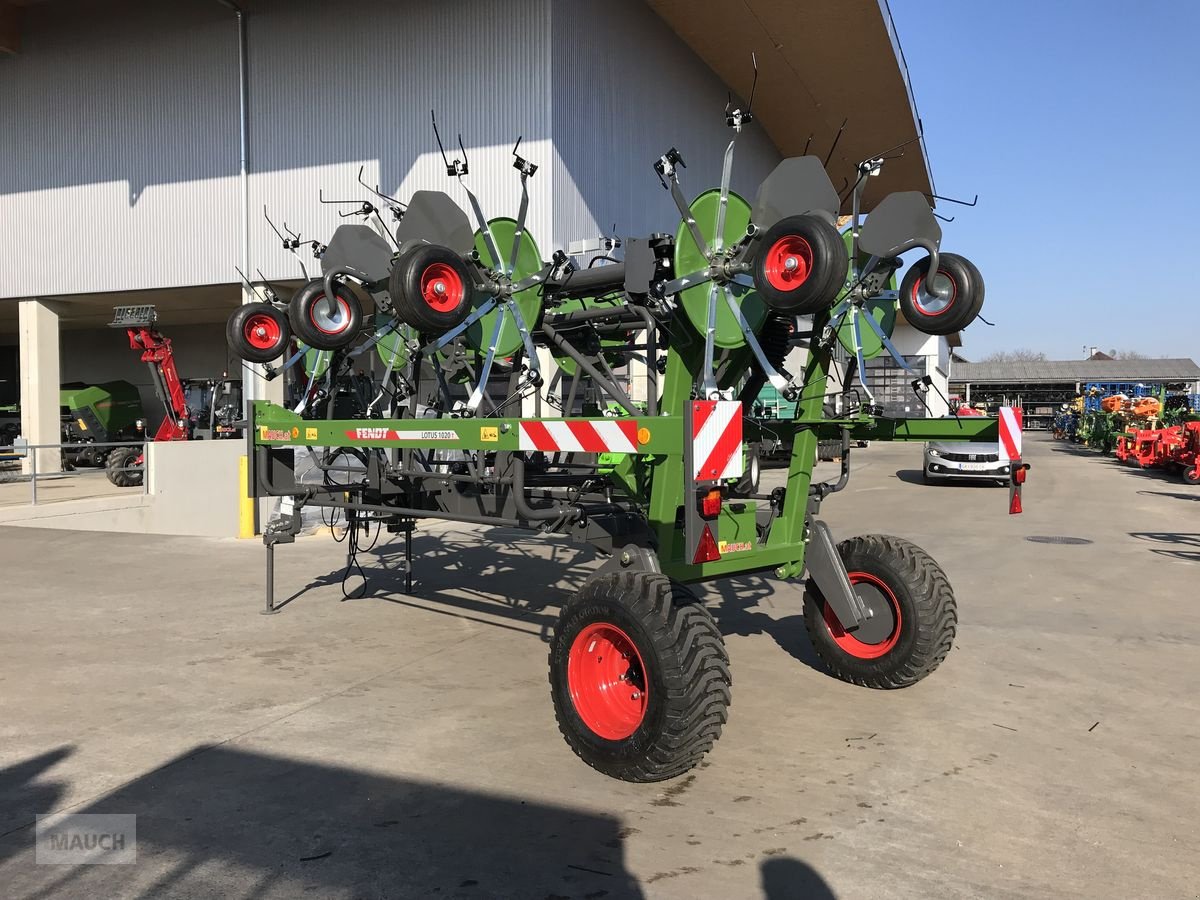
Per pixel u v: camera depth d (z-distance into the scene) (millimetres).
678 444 3803
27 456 20078
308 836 3309
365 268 5875
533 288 5223
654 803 3611
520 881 2988
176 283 19797
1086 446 39688
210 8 19062
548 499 5379
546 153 15930
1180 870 3080
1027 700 4949
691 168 21781
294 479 6801
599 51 17516
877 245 4695
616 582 3889
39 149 21047
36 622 6855
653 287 4559
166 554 10273
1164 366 76500
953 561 9602
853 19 18297
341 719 4613
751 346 4336
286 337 6941
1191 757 4129
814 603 5363
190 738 4332
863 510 14477
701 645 3686
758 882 2984
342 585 7930
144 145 19953
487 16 16438
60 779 3840
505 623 6766
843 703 4883
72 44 20516
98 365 32719
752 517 4812
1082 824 3432
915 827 3398
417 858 3146
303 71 18172
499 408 5434
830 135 25656
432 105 16984
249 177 18812
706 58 21844
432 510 5949
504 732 4430
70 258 20891
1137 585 8281
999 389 76062
